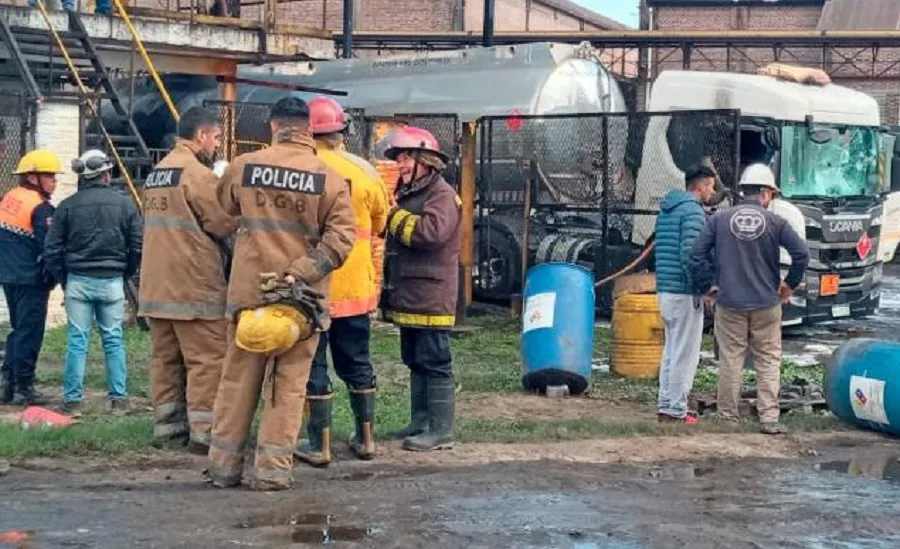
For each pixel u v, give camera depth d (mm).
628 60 48344
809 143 16984
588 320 11789
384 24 47531
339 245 7238
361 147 17906
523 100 19891
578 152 17844
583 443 9500
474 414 10672
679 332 10352
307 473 8141
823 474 8734
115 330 10188
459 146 17719
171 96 24094
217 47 21141
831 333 17438
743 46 41844
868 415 10094
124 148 17031
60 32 17375
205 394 8531
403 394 11445
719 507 7645
